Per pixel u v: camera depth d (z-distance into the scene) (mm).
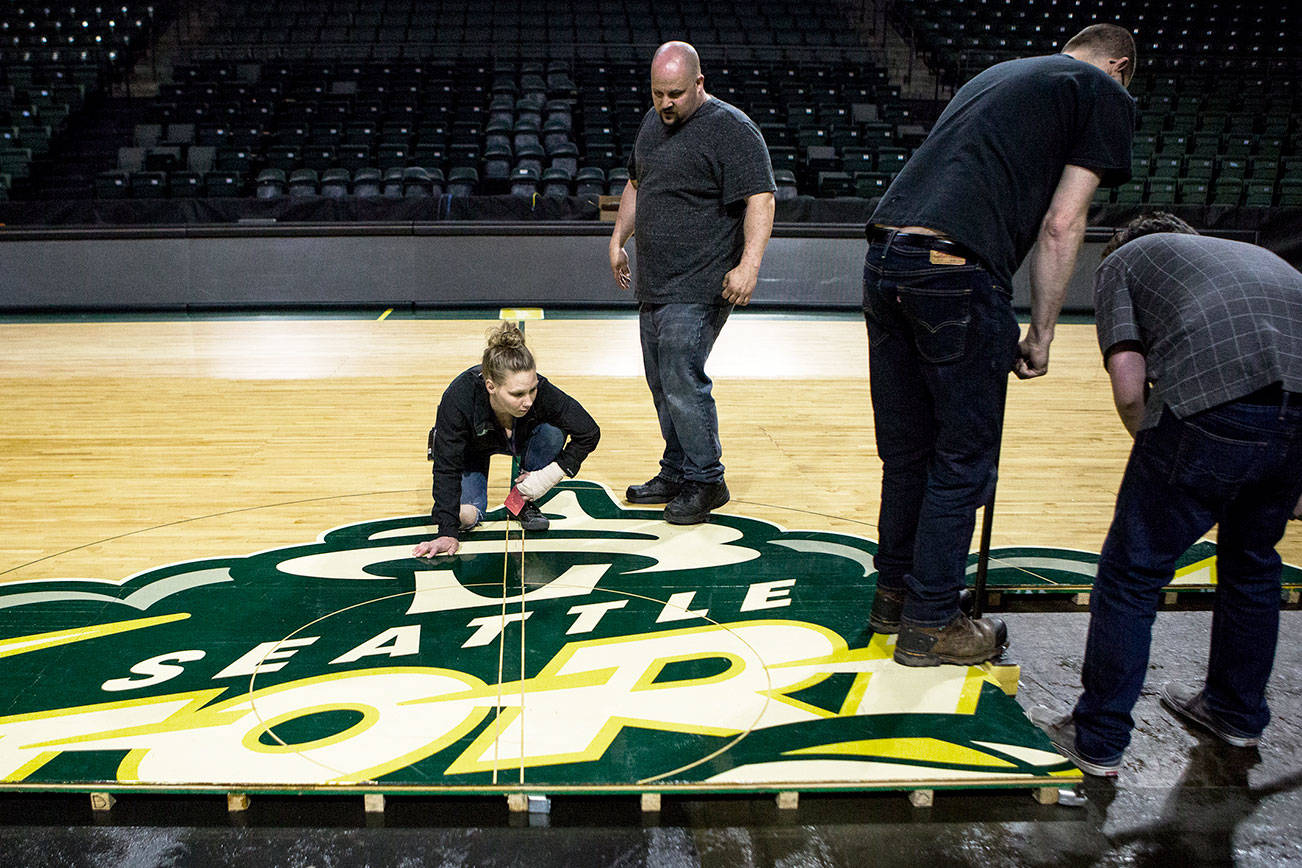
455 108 10945
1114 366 1842
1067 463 3789
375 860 1630
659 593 2512
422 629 2299
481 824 1721
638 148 2947
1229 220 8109
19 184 8945
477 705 1974
